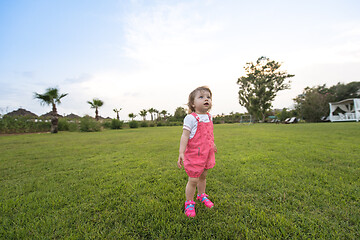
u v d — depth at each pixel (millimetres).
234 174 2498
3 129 14336
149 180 2393
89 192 2031
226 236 1190
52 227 1361
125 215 1501
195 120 1545
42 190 2148
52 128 14641
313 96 22453
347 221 1339
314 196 1741
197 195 1780
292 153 3738
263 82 28562
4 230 1330
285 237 1183
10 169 3137
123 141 7242
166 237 1207
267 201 1684
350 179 2160
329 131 8242
